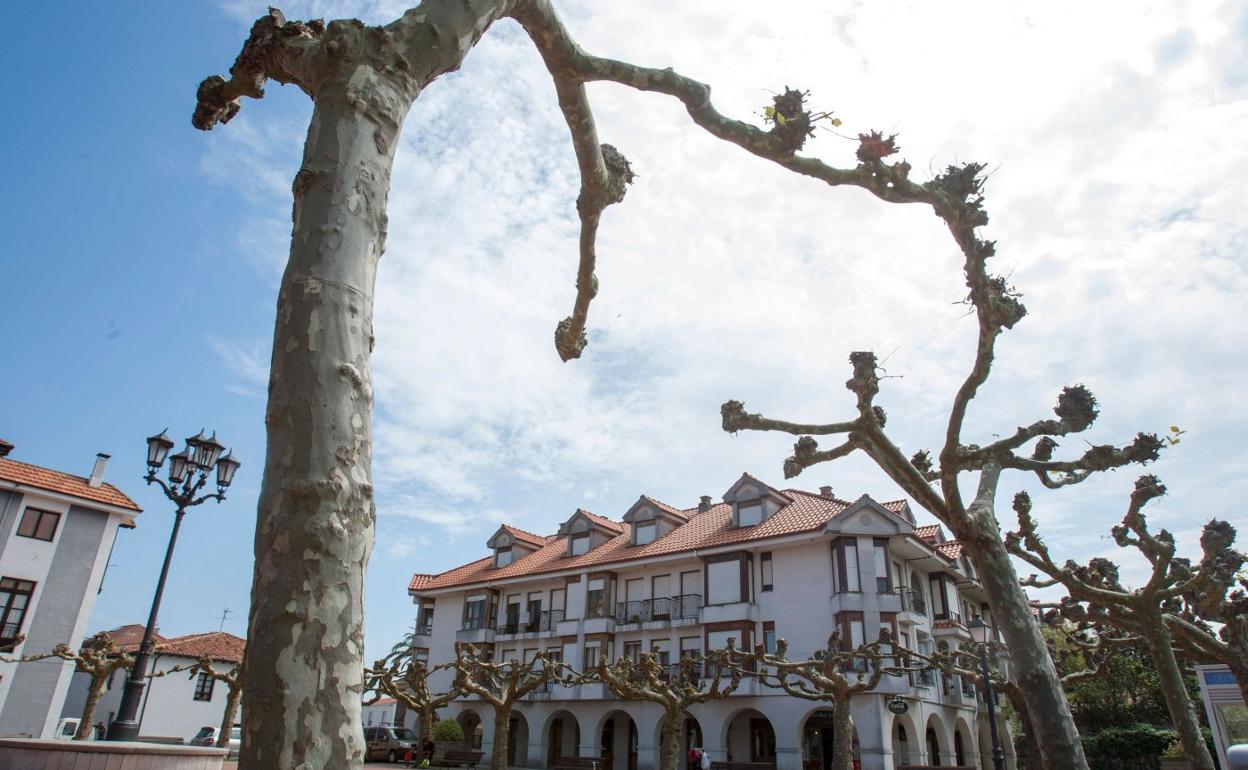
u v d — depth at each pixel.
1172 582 13.00
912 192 6.11
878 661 21.16
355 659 2.32
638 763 32.47
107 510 31.45
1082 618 14.79
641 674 27.75
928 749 30.77
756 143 5.16
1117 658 32.22
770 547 31.98
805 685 26.47
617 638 35.12
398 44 3.20
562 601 38.28
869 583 29.02
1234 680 14.60
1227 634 11.57
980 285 6.99
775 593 31.36
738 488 34.72
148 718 44.19
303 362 2.53
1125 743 29.12
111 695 44.44
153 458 14.77
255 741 2.11
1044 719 6.88
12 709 27.58
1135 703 33.09
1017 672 7.20
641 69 4.86
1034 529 12.48
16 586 28.66
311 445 2.43
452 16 3.42
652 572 35.59
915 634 30.31
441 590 43.56
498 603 41.31
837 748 20.58
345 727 2.20
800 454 9.62
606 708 34.28
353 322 2.67
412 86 3.24
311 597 2.27
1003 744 35.38
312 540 2.32
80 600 29.97
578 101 4.99
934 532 34.88
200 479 15.12
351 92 3.01
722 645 31.30
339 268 2.71
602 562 36.38
